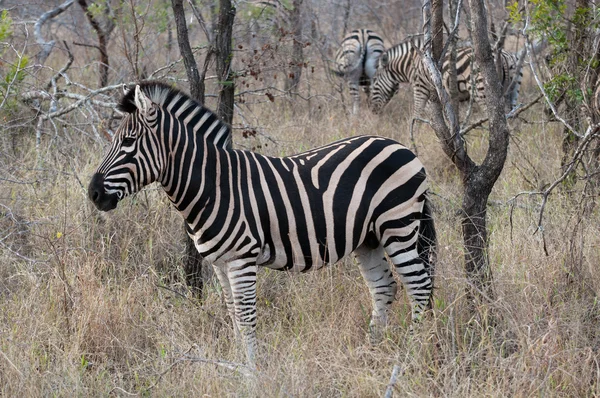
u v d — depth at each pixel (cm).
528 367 592
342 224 659
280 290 805
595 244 760
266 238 659
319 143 1166
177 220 900
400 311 738
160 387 614
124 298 743
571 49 853
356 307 747
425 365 632
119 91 1202
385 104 1537
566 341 636
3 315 723
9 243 853
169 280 842
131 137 631
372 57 1622
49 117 1084
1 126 1017
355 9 2044
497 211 932
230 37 836
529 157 1075
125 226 880
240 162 659
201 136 661
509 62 1302
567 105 893
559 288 712
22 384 602
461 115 1384
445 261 711
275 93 1366
